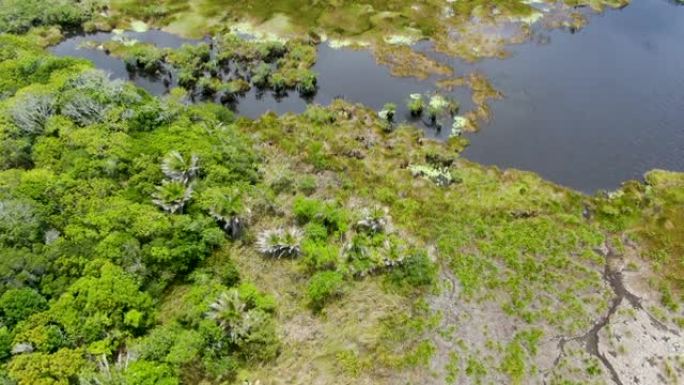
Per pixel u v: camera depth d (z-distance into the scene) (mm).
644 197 33844
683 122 40625
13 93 39844
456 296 28281
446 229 31719
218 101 44562
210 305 26234
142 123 36406
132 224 29609
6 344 24125
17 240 28016
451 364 25438
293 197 33906
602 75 45500
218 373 24562
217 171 33125
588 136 39406
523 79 44844
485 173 35844
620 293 28422
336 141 38188
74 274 27234
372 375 25125
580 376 24984
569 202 33531
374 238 30156
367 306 27750
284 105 43906
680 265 29609
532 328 26891
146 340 25094
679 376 24969
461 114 41312
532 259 30016
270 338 25828
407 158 36875
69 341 24812
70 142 34250
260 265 29891
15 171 32250
